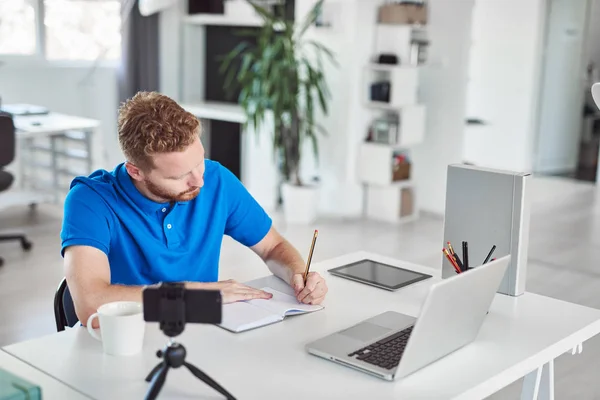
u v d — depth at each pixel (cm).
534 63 719
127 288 170
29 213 559
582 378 304
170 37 664
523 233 191
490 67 747
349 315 176
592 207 616
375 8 542
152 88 649
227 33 663
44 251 466
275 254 210
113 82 650
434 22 565
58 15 606
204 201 198
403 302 186
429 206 597
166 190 174
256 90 521
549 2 717
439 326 142
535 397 190
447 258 195
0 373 126
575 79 761
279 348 154
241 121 582
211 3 655
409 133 546
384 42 546
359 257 227
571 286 420
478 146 771
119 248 185
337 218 563
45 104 612
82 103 635
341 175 563
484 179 194
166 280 191
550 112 750
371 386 138
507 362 151
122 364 145
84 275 171
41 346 153
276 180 574
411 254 476
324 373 143
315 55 555
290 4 591
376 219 566
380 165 546
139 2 626
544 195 655
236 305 177
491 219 194
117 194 184
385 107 543
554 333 168
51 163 592
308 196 537
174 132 166
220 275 421
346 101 546
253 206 211
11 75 588
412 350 139
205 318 127
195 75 689
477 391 140
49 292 393
